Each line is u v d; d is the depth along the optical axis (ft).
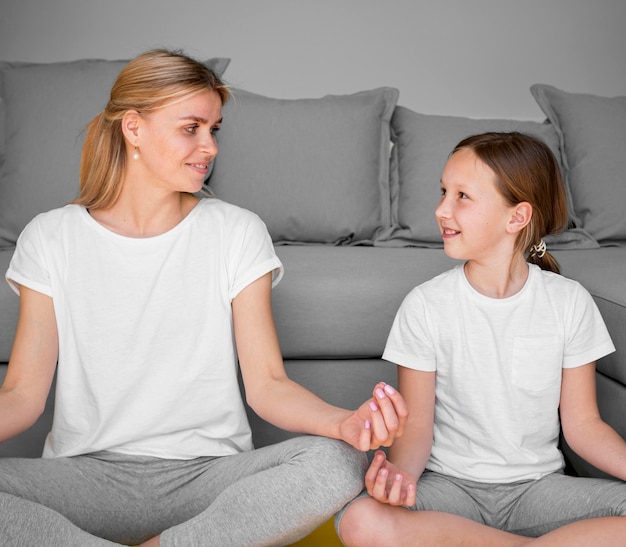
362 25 12.50
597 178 8.81
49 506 4.49
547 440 5.26
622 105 9.28
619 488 4.69
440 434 5.36
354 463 4.41
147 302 5.03
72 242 5.08
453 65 12.63
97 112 8.25
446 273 5.54
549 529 4.80
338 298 6.88
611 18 12.71
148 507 4.84
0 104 8.59
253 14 12.35
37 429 6.63
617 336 5.98
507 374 5.22
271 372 5.02
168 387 4.99
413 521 4.47
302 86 12.51
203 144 4.99
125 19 12.16
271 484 4.24
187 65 4.96
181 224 5.18
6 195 8.07
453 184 5.36
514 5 12.60
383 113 9.20
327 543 5.50
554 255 7.80
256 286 5.13
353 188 8.57
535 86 9.57
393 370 7.03
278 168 8.48
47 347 4.97
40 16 12.07
